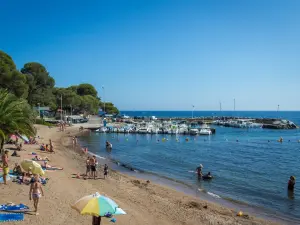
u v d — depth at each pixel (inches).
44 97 3897.6
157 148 2488.9
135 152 2220.7
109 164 1673.2
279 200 1050.1
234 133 4234.7
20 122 1126.4
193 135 3727.9
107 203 465.7
